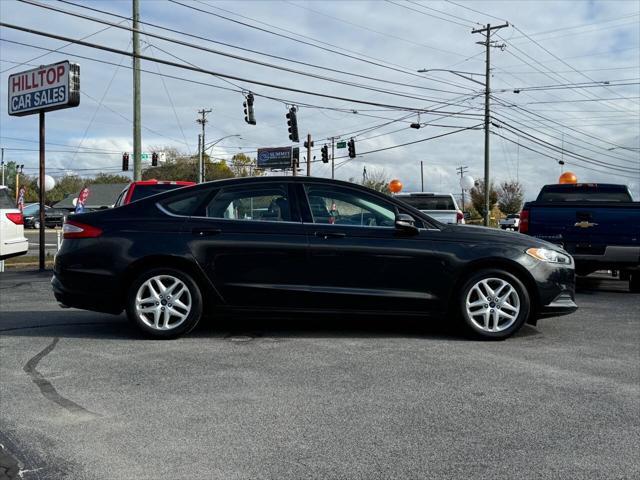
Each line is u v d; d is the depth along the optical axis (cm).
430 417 399
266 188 631
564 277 631
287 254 607
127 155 4378
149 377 483
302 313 610
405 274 612
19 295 968
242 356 547
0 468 325
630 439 366
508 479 315
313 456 340
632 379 486
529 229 1036
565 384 471
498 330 616
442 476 317
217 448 351
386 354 557
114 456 340
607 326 709
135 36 2261
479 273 614
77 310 795
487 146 3731
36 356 546
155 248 603
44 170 1539
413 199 1538
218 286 607
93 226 616
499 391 452
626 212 998
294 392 447
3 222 1209
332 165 5366
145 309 605
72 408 415
